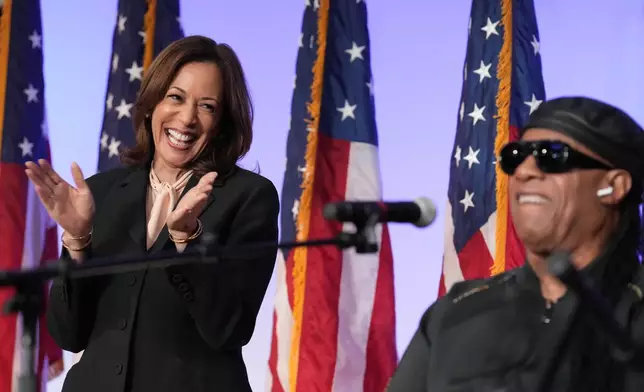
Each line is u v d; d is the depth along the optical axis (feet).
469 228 31.76
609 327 11.78
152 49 35.76
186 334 20.08
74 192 19.34
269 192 21.58
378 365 32.89
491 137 31.89
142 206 21.17
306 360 32.86
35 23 37.29
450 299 15.39
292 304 33.30
